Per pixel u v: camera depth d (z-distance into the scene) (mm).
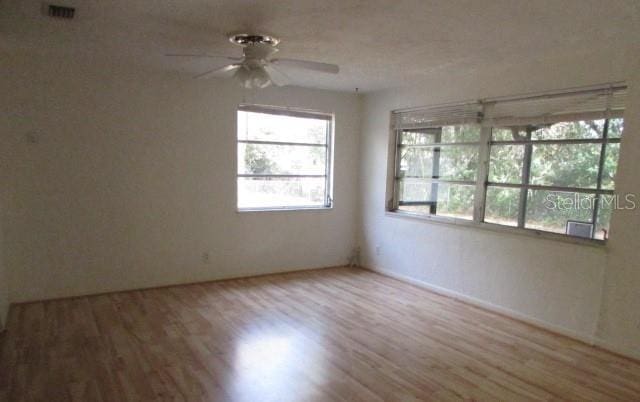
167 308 3918
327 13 2592
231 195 4855
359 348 3172
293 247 5383
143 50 3584
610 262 3229
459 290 4422
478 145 4223
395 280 5121
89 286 4188
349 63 3877
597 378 2814
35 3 2508
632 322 3121
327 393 2529
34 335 3242
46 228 3930
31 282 3916
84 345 3092
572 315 3475
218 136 4699
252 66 3092
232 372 2752
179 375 2693
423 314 3959
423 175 4902
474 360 3025
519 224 3910
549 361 3045
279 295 4410
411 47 3324
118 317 3656
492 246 4086
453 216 4531
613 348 3219
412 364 2938
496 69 3967
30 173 3816
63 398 2406
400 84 4879
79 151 4012
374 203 5535
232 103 4738
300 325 3598
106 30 3025
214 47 3459
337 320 3740
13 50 3627
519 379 2771
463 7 2449
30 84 3748
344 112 5551
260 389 2555
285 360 2943
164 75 4340
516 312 3887
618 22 2662
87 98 3998
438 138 4664
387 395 2525
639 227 3070
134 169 4285
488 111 4098
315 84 4965
